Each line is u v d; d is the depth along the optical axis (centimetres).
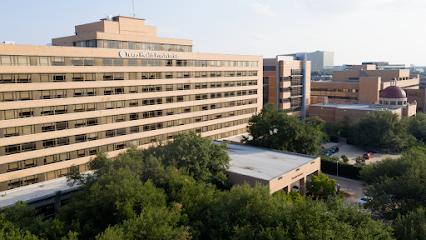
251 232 3322
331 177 7381
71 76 5900
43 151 5612
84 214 3866
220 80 8950
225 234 3478
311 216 3134
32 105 5438
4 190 5253
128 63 6738
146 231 3181
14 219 3672
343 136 10956
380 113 9512
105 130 6456
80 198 4362
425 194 4378
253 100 10162
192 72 8144
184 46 8050
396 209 4494
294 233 3077
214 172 5550
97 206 3803
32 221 3722
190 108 8194
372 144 9650
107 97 6425
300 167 5966
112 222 3825
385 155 9062
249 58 9831
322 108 12425
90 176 4666
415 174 4688
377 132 9275
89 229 3622
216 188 5644
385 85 12850
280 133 7206
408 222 3638
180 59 7800
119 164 4512
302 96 12938
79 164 6103
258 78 10262
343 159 7925
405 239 3491
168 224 3544
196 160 5081
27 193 5269
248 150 7300
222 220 3538
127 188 3731
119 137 6688
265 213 3497
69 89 5888
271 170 5803
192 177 4847
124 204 3597
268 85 12294
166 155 5206
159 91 7394
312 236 2942
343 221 3353
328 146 10225
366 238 3000
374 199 4791
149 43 7300
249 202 3581
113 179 4025
